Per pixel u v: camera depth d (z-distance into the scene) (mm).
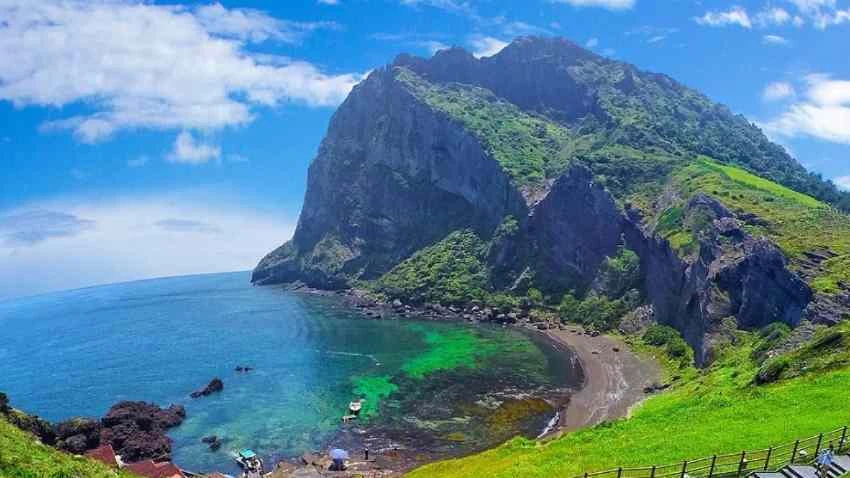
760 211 130000
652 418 65562
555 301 173375
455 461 67250
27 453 32906
